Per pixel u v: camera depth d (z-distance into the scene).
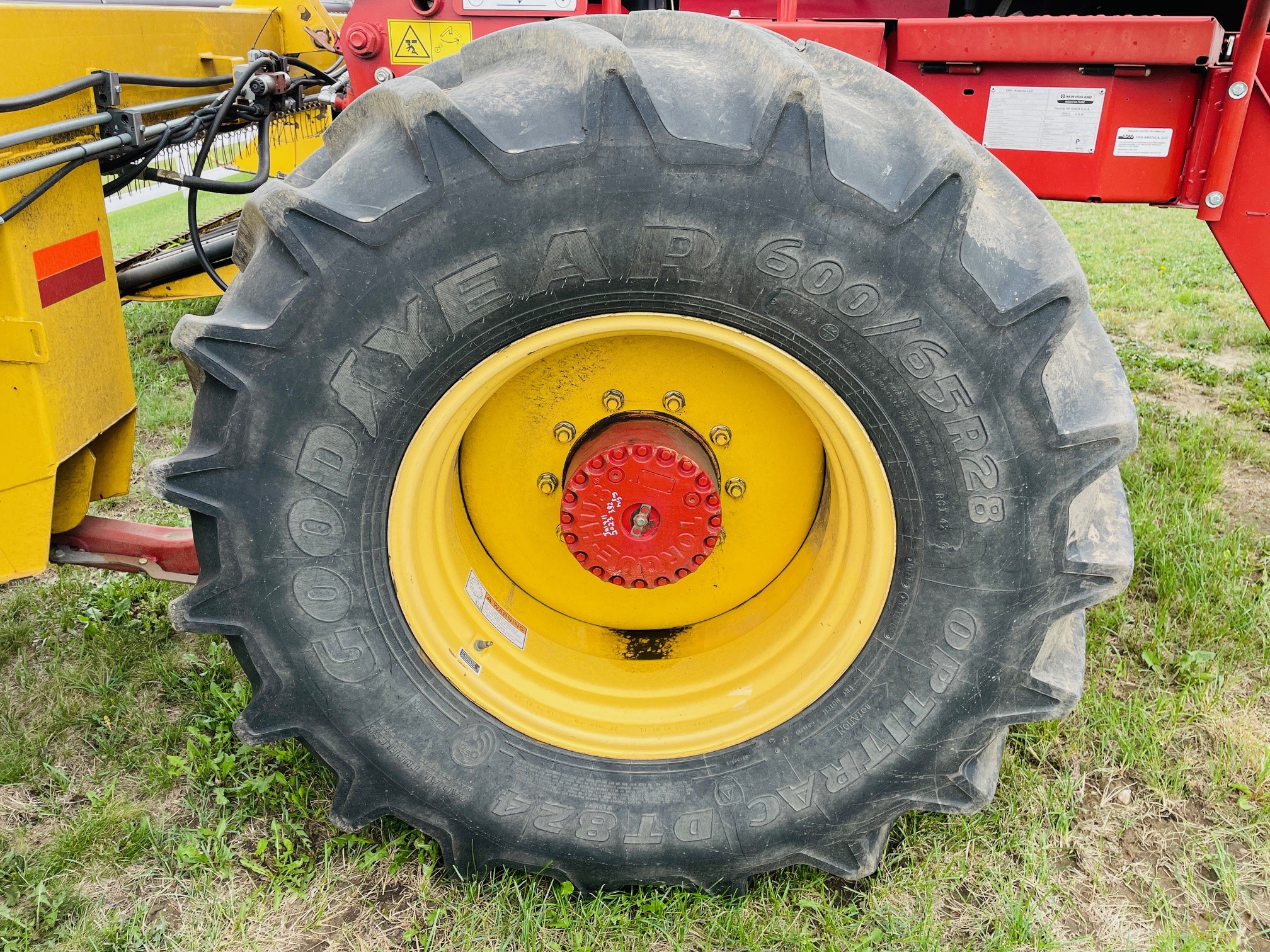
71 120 2.03
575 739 2.09
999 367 1.69
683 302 1.71
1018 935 2.03
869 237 1.62
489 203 1.61
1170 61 2.52
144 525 2.54
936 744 1.98
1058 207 11.36
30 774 2.48
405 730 2.00
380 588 1.92
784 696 2.04
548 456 2.14
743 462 2.12
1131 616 3.09
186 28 2.80
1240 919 2.08
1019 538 1.80
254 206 1.66
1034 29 2.57
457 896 2.14
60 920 2.09
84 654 2.94
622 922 2.07
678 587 2.27
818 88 1.53
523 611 2.29
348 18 2.53
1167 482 3.82
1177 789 2.41
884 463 1.82
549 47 1.75
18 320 1.93
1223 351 5.66
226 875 2.17
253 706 1.97
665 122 1.57
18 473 2.04
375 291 1.66
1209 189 2.67
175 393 4.95
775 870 2.18
